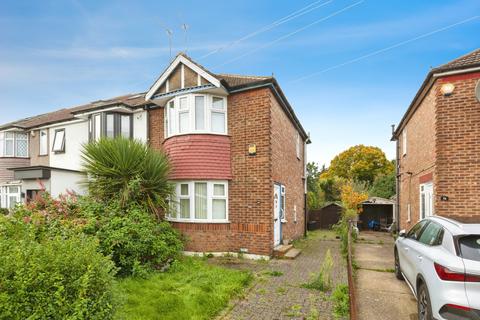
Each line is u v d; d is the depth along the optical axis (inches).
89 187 375.9
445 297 158.1
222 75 529.7
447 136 340.2
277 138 469.4
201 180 435.2
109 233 300.8
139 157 390.0
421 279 192.9
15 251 127.3
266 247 406.9
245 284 288.0
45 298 121.7
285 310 227.3
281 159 500.4
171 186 413.7
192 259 378.0
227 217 432.8
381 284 279.3
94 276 140.3
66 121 636.7
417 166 476.7
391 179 1250.6
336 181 1218.0
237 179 435.5
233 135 443.8
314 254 447.2
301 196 710.5
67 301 126.9
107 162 382.9
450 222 196.5
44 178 580.1
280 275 323.3
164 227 354.9
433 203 362.3
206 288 261.4
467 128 332.5
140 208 363.3
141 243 312.3
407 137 571.8
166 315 209.0
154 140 523.8
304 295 259.4
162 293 248.5
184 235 410.0
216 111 447.5
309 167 1376.7
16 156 733.9
